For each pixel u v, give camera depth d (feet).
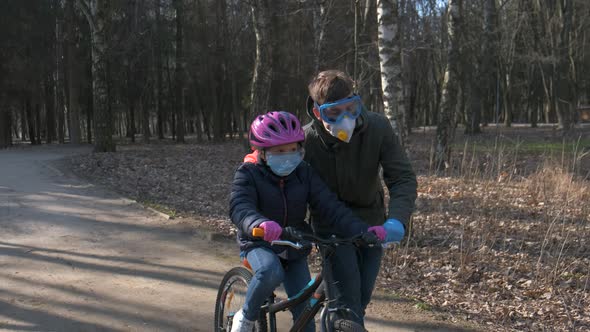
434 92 159.33
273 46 49.70
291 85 80.43
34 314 15.03
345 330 8.64
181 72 104.68
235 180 10.32
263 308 10.61
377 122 10.42
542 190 32.63
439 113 44.16
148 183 39.73
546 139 77.51
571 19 87.92
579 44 99.50
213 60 102.22
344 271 9.86
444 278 19.24
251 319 10.05
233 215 9.98
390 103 24.73
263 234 8.95
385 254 21.35
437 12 75.72
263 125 9.84
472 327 14.75
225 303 12.23
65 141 124.06
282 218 10.37
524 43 103.81
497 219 26.81
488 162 35.53
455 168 41.24
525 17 97.14
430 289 18.07
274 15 64.39
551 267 20.36
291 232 8.98
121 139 125.59
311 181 10.41
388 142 10.46
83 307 15.67
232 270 12.00
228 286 12.09
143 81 108.06
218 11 97.04
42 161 53.06
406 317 15.34
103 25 61.77
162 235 24.31
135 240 23.40
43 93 102.47
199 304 16.14
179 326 14.49
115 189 36.17
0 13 86.94
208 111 121.49
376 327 14.62
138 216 28.02
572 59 97.76
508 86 127.13
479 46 93.76
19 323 14.38
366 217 11.05
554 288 18.37
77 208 29.58
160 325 14.53
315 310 9.69
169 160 55.83
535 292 17.80
